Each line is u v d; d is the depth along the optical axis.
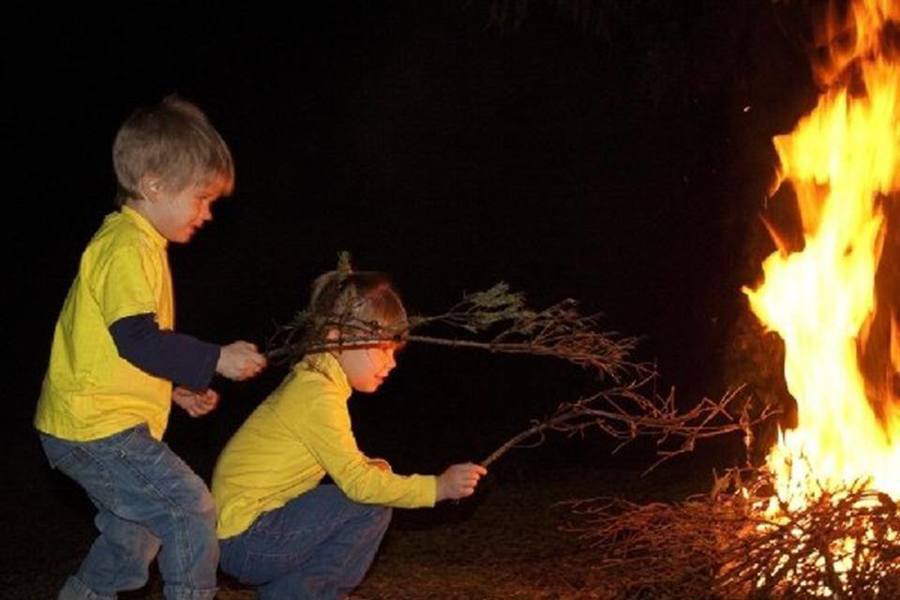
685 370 11.98
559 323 5.11
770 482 5.55
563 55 14.62
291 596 4.95
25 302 15.15
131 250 4.48
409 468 10.41
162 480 4.55
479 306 5.03
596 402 11.50
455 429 11.48
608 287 14.06
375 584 6.07
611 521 6.10
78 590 4.80
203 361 4.37
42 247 15.85
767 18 7.29
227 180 4.70
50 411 4.58
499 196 14.94
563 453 10.36
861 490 5.14
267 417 4.95
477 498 7.91
